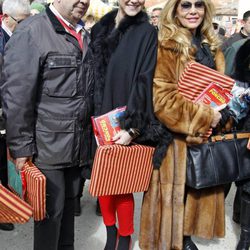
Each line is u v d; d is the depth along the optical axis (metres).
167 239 2.15
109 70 1.96
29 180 1.78
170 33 2.04
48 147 1.87
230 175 2.10
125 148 1.94
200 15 2.11
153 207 2.15
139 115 1.89
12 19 2.79
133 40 1.93
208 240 2.69
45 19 1.80
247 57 2.26
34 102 1.81
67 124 1.87
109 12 2.09
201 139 2.06
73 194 2.18
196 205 2.26
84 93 1.92
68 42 1.83
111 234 2.26
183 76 2.01
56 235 2.03
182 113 1.97
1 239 2.60
